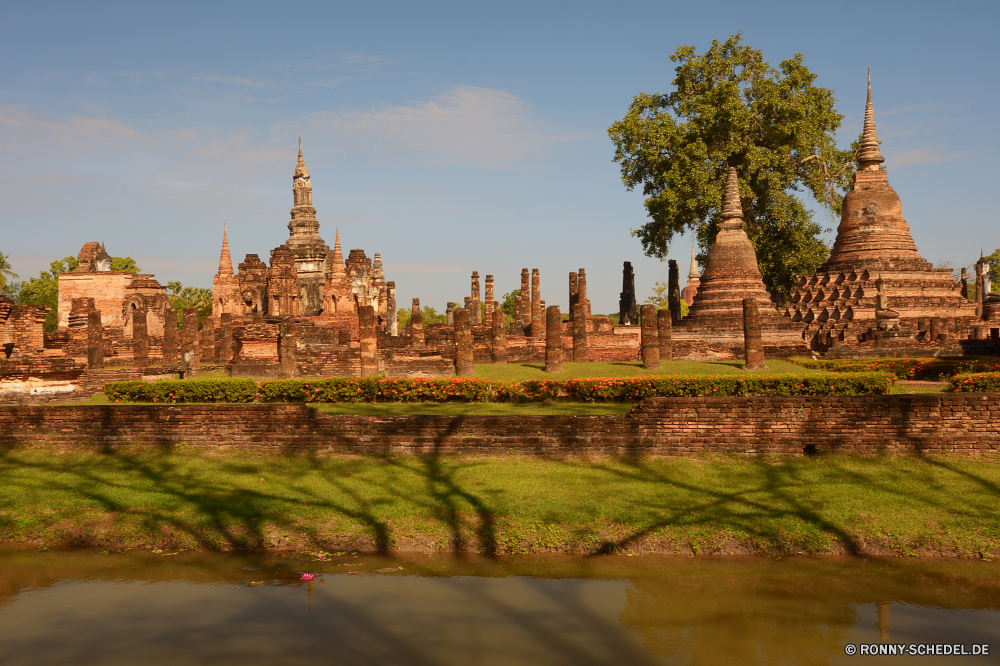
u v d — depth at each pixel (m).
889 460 12.98
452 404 18.89
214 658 8.29
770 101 43.38
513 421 14.27
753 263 34.94
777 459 13.34
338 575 10.64
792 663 8.09
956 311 40.88
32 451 15.57
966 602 9.42
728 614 9.28
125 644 8.64
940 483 12.02
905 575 10.10
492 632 8.90
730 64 44.56
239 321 44.00
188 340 29.31
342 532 11.63
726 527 11.12
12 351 21.27
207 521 12.01
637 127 45.16
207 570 10.95
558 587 10.13
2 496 13.16
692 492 12.28
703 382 18.69
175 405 15.49
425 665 8.08
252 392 19.70
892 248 41.97
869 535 10.81
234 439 15.19
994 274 67.81
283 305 50.91
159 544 11.69
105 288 51.84
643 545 10.98
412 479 13.22
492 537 11.32
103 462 14.85
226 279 54.44
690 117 45.03
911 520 11.06
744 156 44.12
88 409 15.78
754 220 46.03
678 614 9.30
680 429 13.81
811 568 10.38
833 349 31.16
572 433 14.09
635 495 12.25
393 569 10.81
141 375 25.53
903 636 8.66
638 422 13.94
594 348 35.09
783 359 30.20
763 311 33.62
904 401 13.27
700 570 10.46
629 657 8.27
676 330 34.09
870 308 39.94
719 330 32.78
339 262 51.38
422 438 14.41
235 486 13.30
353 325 50.94
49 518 12.37
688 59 45.56
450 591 10.07
